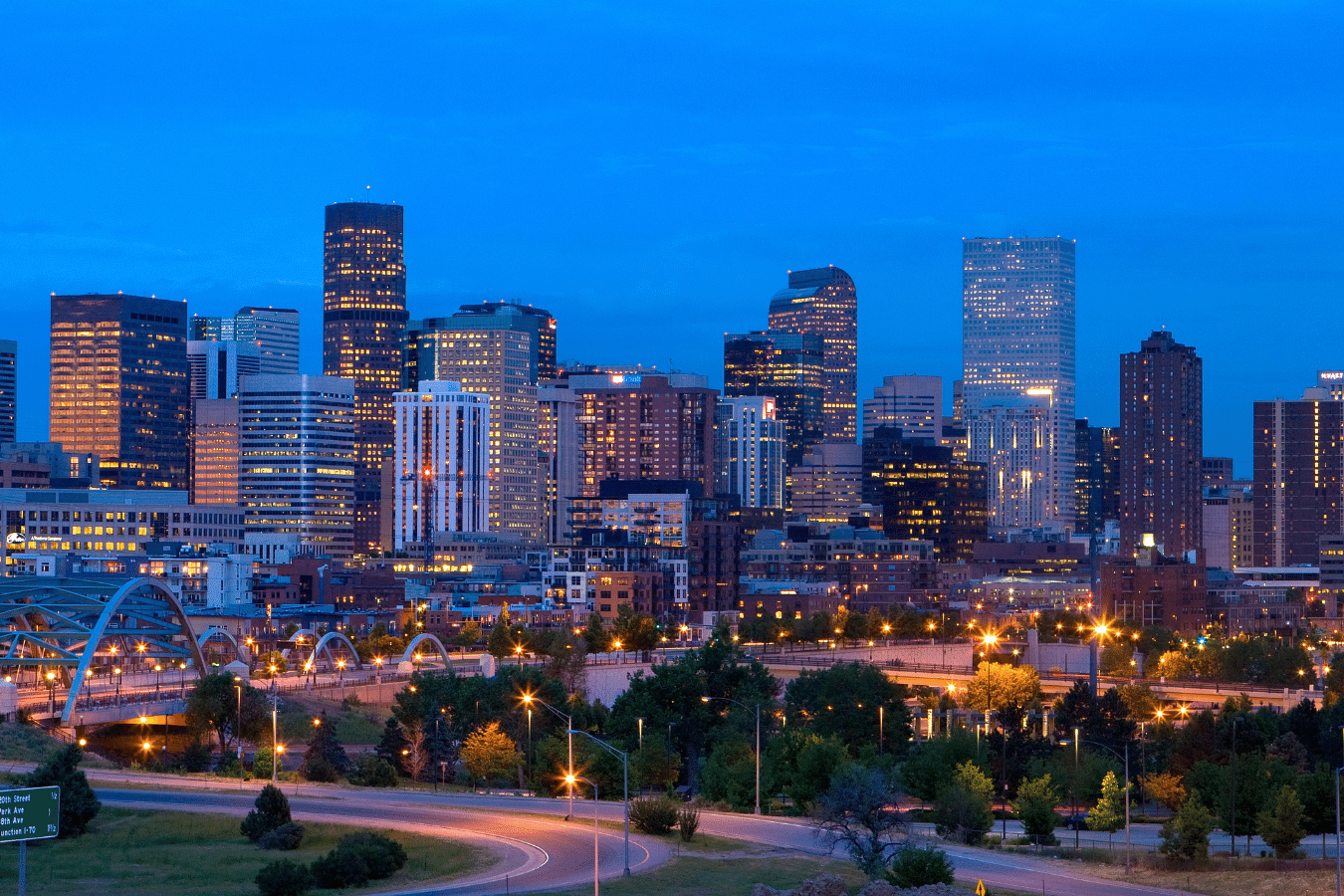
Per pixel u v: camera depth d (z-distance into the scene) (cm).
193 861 14338
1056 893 13662
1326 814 17838
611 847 14575
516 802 17425
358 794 17900
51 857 14538
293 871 13150
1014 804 19175
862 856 13962
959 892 12538
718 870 13625
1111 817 18138
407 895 12612
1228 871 15025
